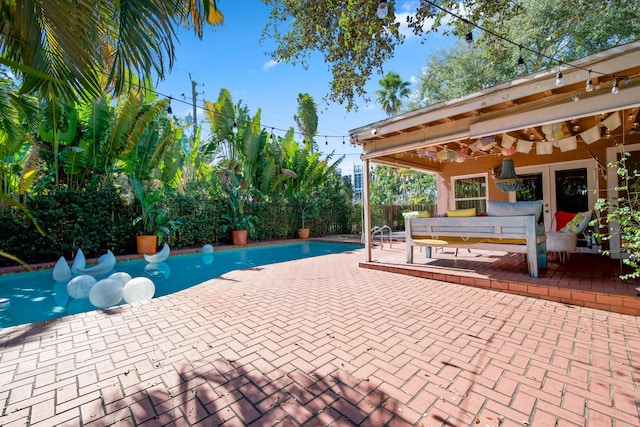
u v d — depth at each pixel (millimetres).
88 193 7703
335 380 2086
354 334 2814
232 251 10008
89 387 2064
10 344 2719
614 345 2494
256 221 11336
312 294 4188
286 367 2266
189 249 9305
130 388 2045
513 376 2088
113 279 4410
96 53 2264
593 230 6008
